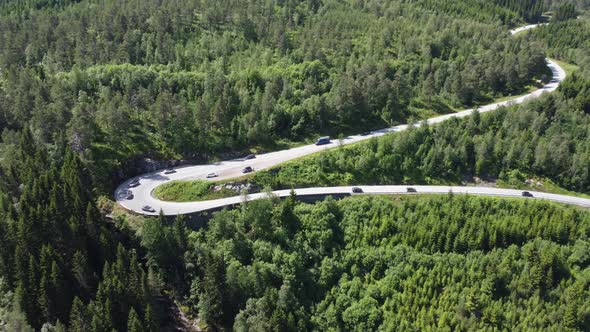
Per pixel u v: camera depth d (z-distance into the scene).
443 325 108.00
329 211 131.75
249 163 151.00
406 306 111.25
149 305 98.19
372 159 152.88
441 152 154.62
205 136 159.12
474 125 164.00
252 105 165.00
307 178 146.00
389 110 180.25
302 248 122.94
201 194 133.88
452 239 123.25
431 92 188.38
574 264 118.44
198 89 177.38
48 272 98.69
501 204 134.88
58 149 135.50
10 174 122.31
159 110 153.00
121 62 195.50
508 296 113.00
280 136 167.38
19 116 151.12
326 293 116.25
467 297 111.31
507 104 178.38
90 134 144.00
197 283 109.81
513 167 155.25
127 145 149.25
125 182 141.38
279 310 104.44
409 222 126.19
